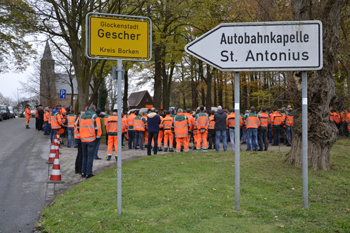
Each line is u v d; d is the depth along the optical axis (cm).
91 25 433
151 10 1662
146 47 451
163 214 451
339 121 1576
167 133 1289
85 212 477
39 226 454
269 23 443
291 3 751
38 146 1394
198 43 446
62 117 1438
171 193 557
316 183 596
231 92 3825
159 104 2086
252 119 1173
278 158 854
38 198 604
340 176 647
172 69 2917
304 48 442
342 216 432
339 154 938
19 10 1488
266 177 650
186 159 930
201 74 2888
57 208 512
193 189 580
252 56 445
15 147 1344
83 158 796
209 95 2741
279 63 444
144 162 894
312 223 409
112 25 439
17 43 1852
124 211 466
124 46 443
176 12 1650
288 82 741
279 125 1419
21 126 2692
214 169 761
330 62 701
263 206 479
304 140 461
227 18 1784
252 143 1200
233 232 383
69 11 1641
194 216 439
